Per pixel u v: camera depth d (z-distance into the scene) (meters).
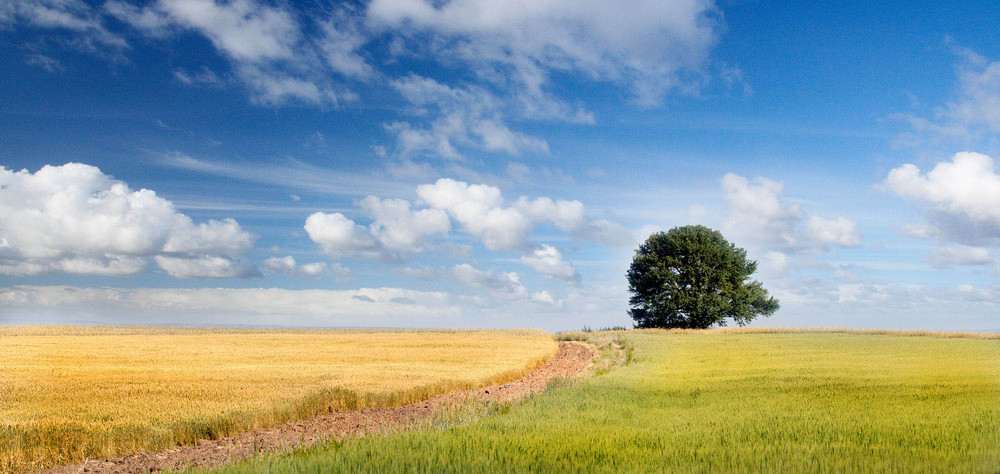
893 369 27.41
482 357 38.91
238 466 9.81
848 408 15.30
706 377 25.53
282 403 17.81
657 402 17.23
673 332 67.00
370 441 10.80
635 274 79.38
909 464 8.68
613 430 12.18
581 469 8.85
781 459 9.22
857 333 63.56
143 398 18.91
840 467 8.55
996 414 13.60
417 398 21.77
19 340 54.69
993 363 30.48
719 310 74.31
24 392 20.56
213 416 15.41
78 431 13.59
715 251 74.75
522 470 8.72
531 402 17.30
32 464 11.84
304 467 9.02
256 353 41.72
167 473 10.18
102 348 45.31
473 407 16.55
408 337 65.44
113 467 11.98
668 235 77.06
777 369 28.42
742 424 12.85
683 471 8.59
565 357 44.78
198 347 47.34
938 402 16.08
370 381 24.41
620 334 64.50
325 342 55.12
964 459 9.05
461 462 9.09
